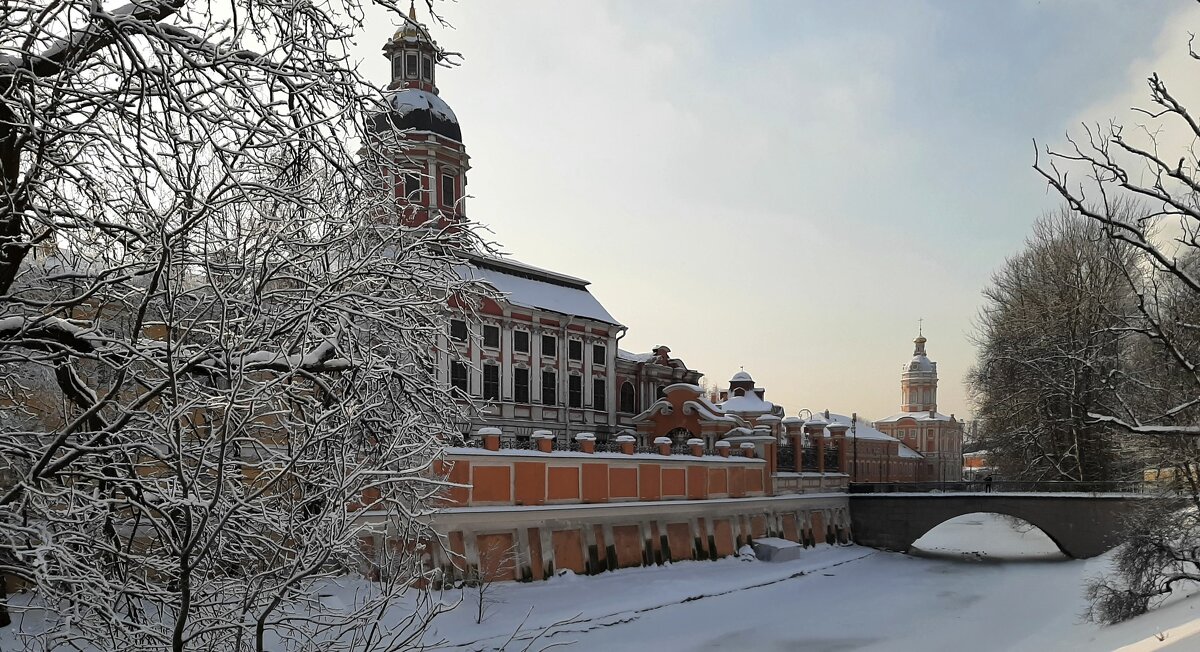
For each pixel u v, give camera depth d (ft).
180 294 25.36
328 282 28.14
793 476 189.06
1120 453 157.79
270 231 26.71
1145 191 32.45
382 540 32.07
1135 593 100.99
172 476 29.30
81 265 34.99
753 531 171.42
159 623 25.38
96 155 30.40
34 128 24.26
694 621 117.50
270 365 27.32
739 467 171.01
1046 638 107.14
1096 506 172.04
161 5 27.76
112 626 24.54
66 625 24.48
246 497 25.09
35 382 44.73
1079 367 156.46
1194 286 32.17
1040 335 186.91
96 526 26.86
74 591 24.94
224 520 22.06
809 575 157.07
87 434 27.27
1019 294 204.74
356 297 29.63
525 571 120.78
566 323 175.73
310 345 29.89
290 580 23.34
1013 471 210.18
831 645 108.47
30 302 26.58
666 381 211.41
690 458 157.17
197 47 28.19
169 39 26.30
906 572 166.09
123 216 29.12
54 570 25.35
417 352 36.06
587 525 133.59
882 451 355.36
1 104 27.40
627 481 142.51
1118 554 122.83
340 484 25.76
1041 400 188.65
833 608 129.59
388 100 33.88
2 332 26.21
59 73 27.25
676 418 187.73
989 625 119.14
